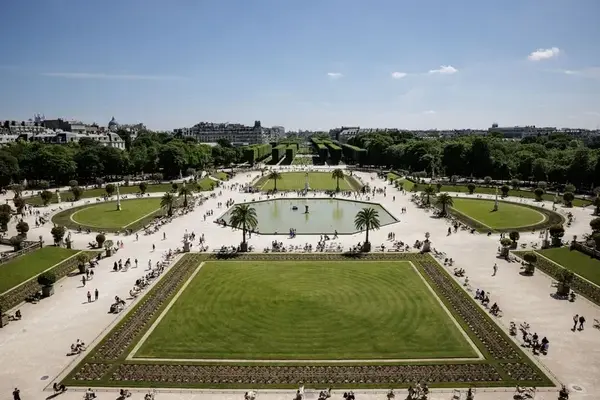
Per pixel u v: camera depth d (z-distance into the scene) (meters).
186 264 143.88
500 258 150.50
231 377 80.50
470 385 78.00
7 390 76.44
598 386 77.44
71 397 74.88
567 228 192.62
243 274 133.88
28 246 157.38
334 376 80.75
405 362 85.12
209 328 99.00
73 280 130.25
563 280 116.94
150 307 110.12
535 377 80.19
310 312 106.62
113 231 189.25
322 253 155.88
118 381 79.19
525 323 101.19
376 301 113.06
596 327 99.62
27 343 92.50
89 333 96.88
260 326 99.69
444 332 96.81
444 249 161.50
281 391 76.69
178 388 77.31
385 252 156.75
